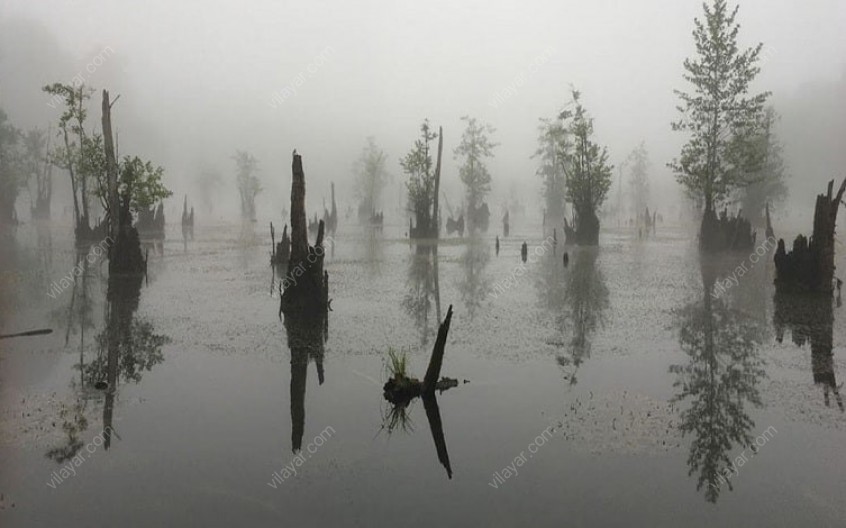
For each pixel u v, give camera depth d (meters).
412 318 17.06
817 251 20.31
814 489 7.31
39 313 17.55
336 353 13.44
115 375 11.84
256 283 23.19
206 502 7.00
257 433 9.02
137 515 6.72
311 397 10.62
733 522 6.60
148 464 7.98
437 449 8.46
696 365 12.50
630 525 6.52
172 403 10.30
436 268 28.02
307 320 16.73
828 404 10.20
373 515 6.73
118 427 9.26
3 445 8.59
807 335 14.96
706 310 18.11
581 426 9.24
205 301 19.47
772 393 10.77
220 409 10.02
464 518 6.66
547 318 17.05
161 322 16.44
